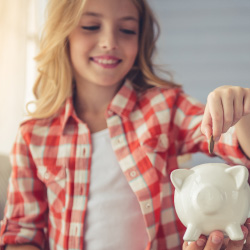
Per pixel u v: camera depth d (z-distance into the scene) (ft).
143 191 3.07
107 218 3.10
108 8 3.21
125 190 3.18
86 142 3.31
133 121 3.40
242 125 2.48
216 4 10.02
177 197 2.15
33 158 3.41
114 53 3.24
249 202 2.09
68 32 3.29
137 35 3.44
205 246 2.06
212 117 2.19
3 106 5.95
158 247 3.07
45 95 3.65
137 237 3.07
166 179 3.17
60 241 3.18
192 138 3.24
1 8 5.98
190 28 10.11
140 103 3.50
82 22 3.26
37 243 3.33
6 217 3.43
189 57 10.14
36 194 3.44
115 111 3.36
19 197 3.42
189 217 2.06
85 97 3.56
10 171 4.08
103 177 3.21
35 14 6.37
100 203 3.14
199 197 2.02
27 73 6.34
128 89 3.50
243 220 2.07
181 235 3.12
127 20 3.28
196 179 2.09
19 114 6.00
